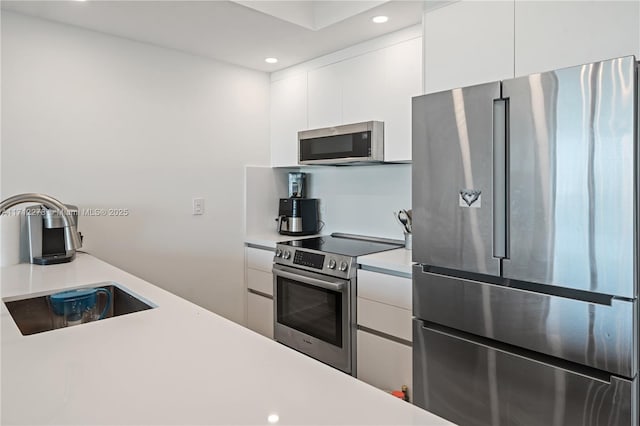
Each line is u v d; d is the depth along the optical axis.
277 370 0.90
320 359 2.59
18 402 0.76
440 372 1.86
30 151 2.26
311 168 3.52
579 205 1.42
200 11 2.23
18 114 2.22
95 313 1.62
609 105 1.35
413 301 1.96
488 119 1.64
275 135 3.40
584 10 1.56
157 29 2.48
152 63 2.73
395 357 2.23
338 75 2.87
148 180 2.74
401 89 2.50
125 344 1.04
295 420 0.70
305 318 2.69
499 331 1.66
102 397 0.77
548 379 1.53
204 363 0.93
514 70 1.75
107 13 2.24
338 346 2.47
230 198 3.19
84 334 1.11
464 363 1.77
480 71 1.87
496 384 1.67
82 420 0.70
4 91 2.18
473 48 1.89
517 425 1.61
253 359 0.95
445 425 0.69
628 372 1.35
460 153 1.74
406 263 2.19
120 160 2.61
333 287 2.43
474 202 1.70
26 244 2.21
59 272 1.94
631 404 1.35
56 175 2.35
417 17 2.32
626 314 1.34
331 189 3.38
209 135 3.04
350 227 3.25
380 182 3.03
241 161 3.25
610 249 1.36
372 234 3.10
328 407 0.74
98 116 2.51
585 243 1.42
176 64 2.85
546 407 1.54
